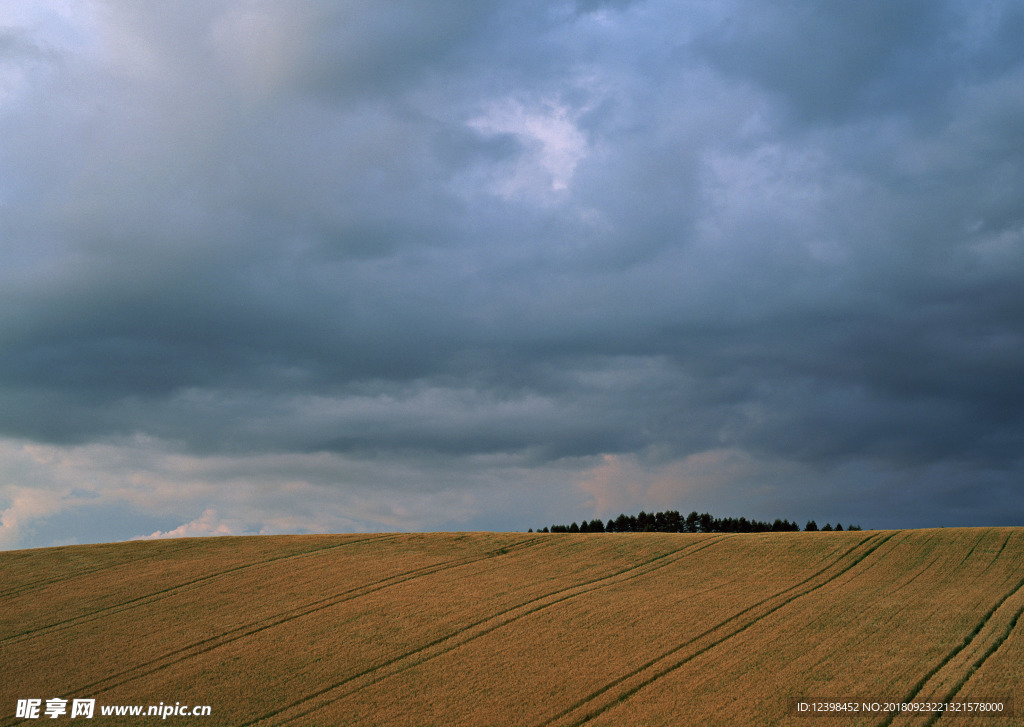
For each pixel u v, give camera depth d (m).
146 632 33.72
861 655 27.09
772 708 23.19
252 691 27.00
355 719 24.45
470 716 24.27
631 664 27.95
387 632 32.91
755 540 50.91
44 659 30.64
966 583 36.19
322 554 49.94
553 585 40.59
